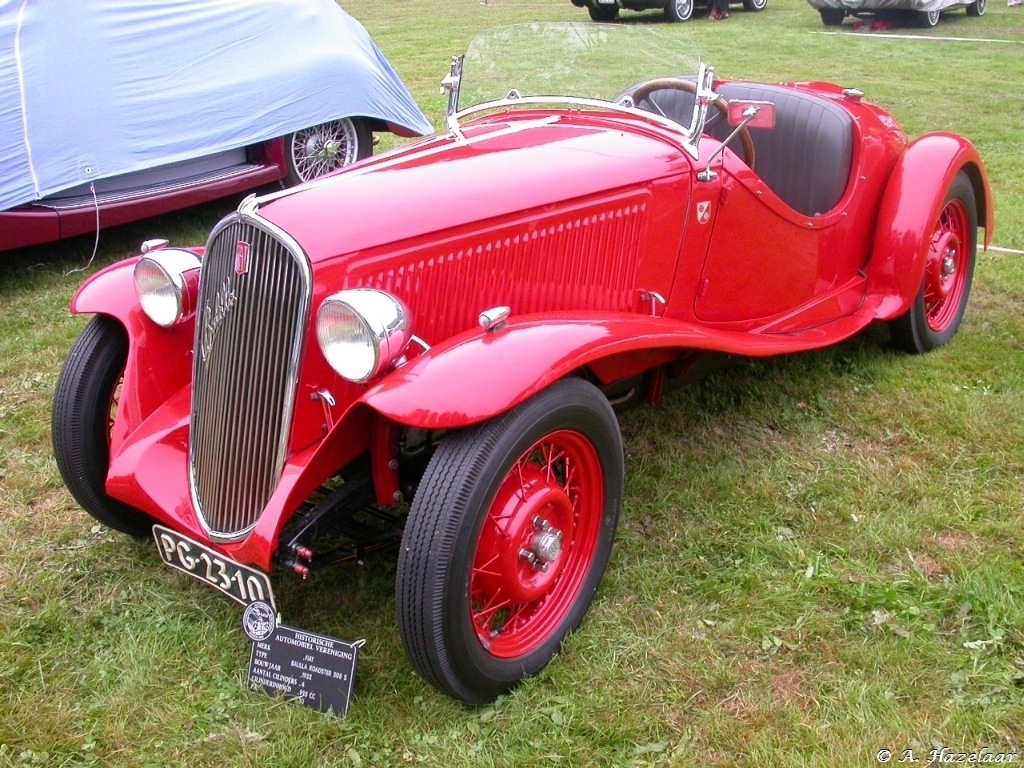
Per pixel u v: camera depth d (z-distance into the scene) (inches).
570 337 98.9
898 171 167.8
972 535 126.2
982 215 187.2
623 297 126.3
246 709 99.0
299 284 95.7
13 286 228.8
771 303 150.0
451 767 91.7
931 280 174.4
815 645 106.7
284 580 119.1
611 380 117.8
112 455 112.8
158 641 108.7
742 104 136.2
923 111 388.5
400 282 102.8
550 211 114.5
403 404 87.8
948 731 94.0
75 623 112.4
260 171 275.6
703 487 138.1
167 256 112.6
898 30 634.8
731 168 135.6
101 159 236.7
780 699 99.2
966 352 180.1
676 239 130.1
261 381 98.8
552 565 104.5
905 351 179.0
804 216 149.3
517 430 91.9
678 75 140.3
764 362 174.9
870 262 167.9
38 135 226.5
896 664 102.9
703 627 110.0
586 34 144.6
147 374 115.8
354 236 99.3
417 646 91.0
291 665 99.7
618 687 101.3
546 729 96.3
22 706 99.3
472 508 89.4
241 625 111.7
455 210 106.7
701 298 138.1
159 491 108.0
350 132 296.4
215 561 100.7
